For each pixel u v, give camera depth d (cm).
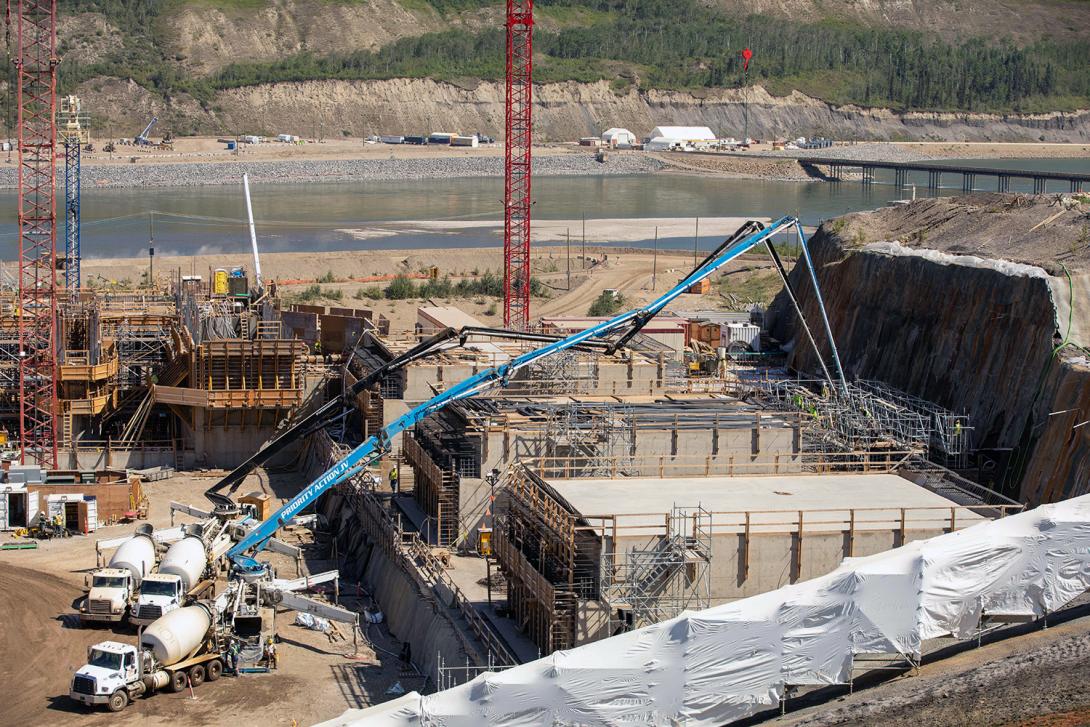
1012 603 5556
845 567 5422
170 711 6084
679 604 5909
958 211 12912
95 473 9169
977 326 9881
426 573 7362
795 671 5266
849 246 13225
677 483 6800
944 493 7056
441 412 8838
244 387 10212
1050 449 8325
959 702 4853
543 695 5025
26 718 5959
